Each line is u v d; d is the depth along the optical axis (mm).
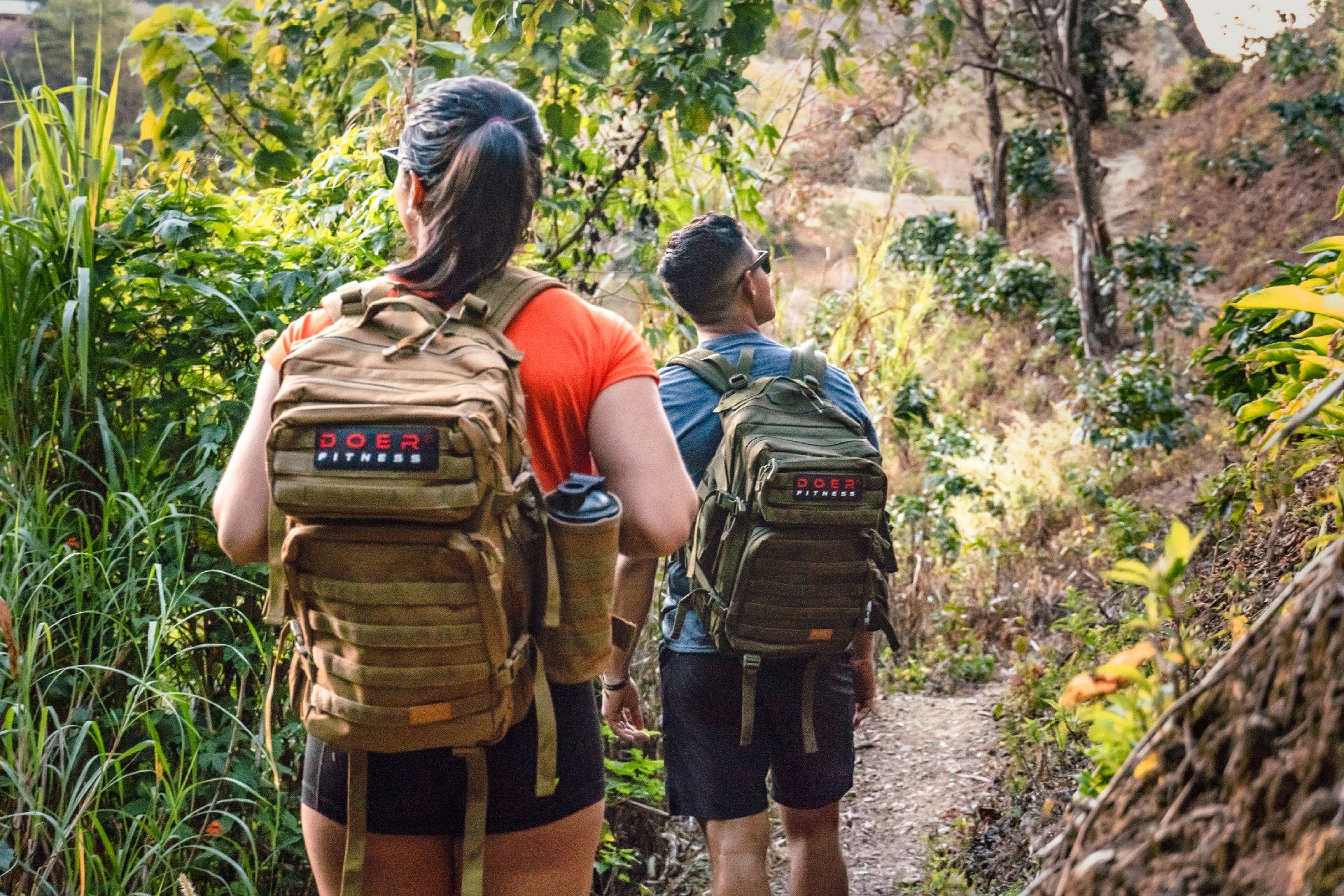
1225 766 898
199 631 2424
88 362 2326
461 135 1398
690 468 2223
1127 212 16172
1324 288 1973
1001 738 3729
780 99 4906
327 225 3047
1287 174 13625
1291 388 2014
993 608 5324
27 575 2303
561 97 3621
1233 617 1821
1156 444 7168
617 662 2168
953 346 12047
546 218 3648
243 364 2518
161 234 2443
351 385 1236
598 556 1334
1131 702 1159
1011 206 17375
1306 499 2219
